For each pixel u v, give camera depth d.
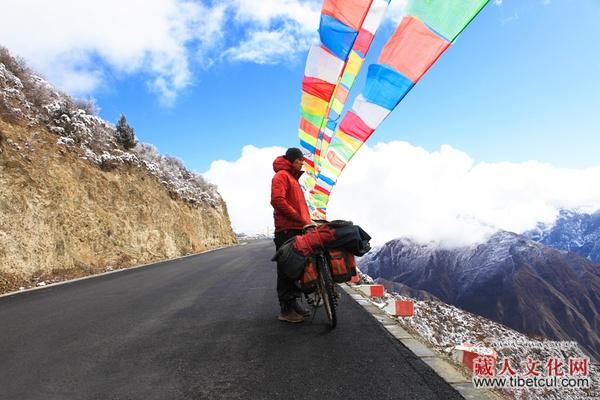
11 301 7.65
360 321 5.04
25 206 11.96
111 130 23.03
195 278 10.14
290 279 4.68
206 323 5.12
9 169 12.14
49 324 5.45
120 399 2.93
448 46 4.03
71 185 14.90
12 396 3.05
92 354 4.00
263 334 4.47
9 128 13.57
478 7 3.60
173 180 28.67
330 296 4.47
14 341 4.62
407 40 4.21
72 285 9.81
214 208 37.88
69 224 13.77
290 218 4.63
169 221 22.97
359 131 6.66
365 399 2.77
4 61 15.92
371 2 4.89
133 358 3.83
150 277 10.89
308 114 8.39
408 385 2.99
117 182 18.70
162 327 5.01
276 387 3.02
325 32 5.61
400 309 5.57
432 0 3.76
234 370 3.40
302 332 4.52
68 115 17.83
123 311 6.15
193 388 3.07
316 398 2.81
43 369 3.62
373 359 3.57
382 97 5.23
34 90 16.62
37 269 11.44
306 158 11.63
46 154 14.50
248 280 9.27
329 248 4.42
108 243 15.66
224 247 32.34
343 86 7.24
